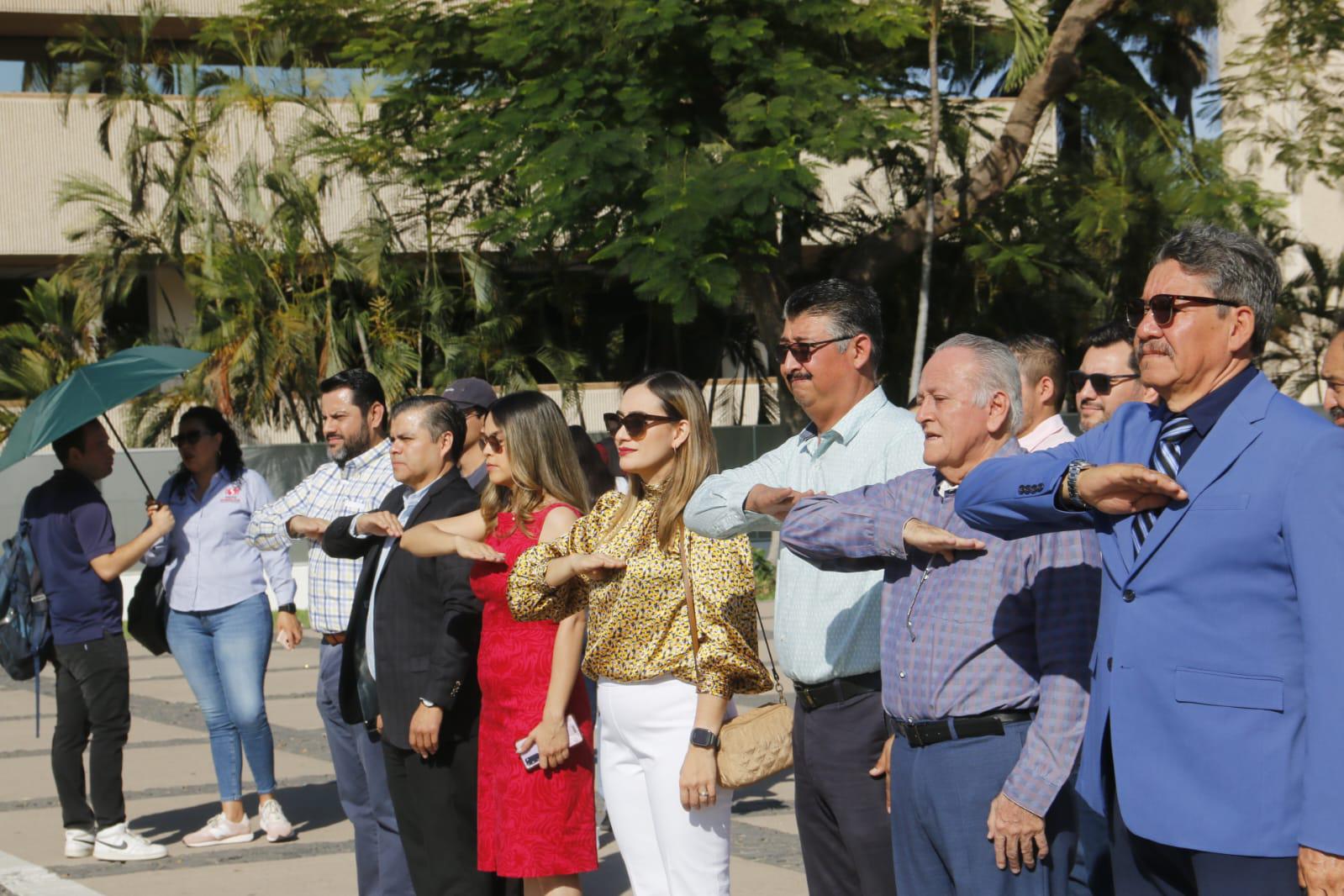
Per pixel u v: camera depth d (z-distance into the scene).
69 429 6.37
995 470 3.01
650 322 24.78
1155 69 21.02
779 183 13.95
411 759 4.95
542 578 4.36
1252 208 17.78
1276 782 2.65
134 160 21.84
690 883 4.05
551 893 4.56
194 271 21.81
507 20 15.55
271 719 10.41
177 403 20.38
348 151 18.77
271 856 6.65
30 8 23.95
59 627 6.58
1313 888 2.54
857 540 3.29
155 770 8.73
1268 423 2.73
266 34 20.92
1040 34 16.47
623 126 14.66
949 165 19.41
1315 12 17.48
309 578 5.82
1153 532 2.79
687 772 3.94
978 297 20.81
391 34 17.23
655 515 4.14
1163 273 2.84
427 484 5.21
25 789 8.23
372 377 6.18
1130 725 2.81
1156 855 2.88
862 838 3.72
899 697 3.33
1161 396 2.91
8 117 23.39
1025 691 3.19
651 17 14.09
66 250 23.58
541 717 4.51
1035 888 3.14
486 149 15.62
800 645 3.81
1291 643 2.67
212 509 6.91
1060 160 18.72
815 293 3.89
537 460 4.68
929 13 15.59
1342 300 22.27
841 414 3.89
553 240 15.55
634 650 4.09
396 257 22.19
